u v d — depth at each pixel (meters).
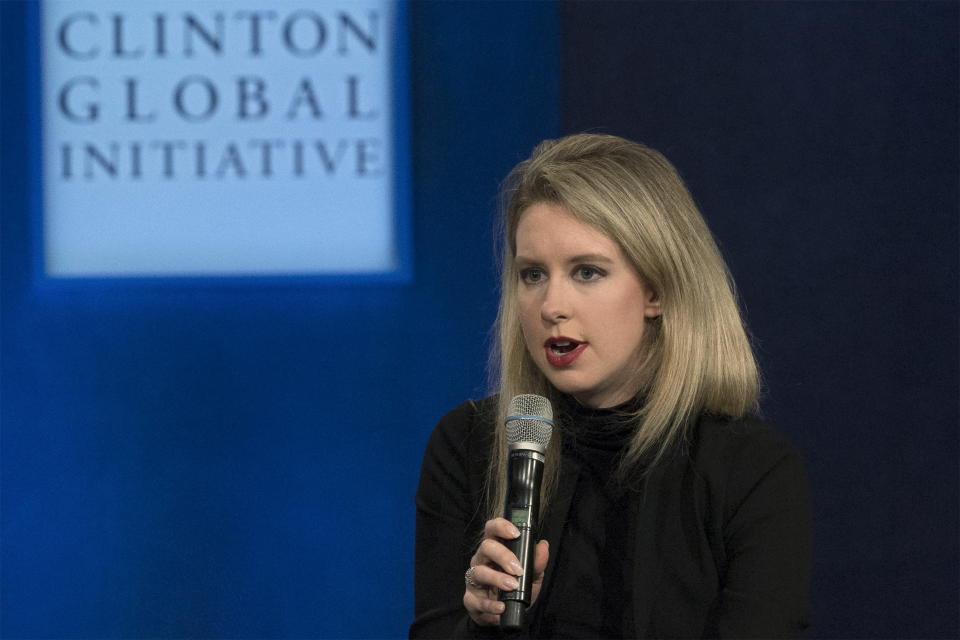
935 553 11.21
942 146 11.23
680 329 5.75
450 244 13.46
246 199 13.47
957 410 11.16
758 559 5.29
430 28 13.46
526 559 4.87
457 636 5.29
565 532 5.99
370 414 13.54
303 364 13.59
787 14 11.62
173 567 13.64
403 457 13.54
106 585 13.66
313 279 13.46
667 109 11.90
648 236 5.50
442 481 6.52
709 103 11.79
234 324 13.59
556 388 6.23
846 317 11.35
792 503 5.46
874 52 11.41
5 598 13.62
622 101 12.02
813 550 11.25
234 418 13.61
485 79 13.42
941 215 11.22
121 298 13.64
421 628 6.02
